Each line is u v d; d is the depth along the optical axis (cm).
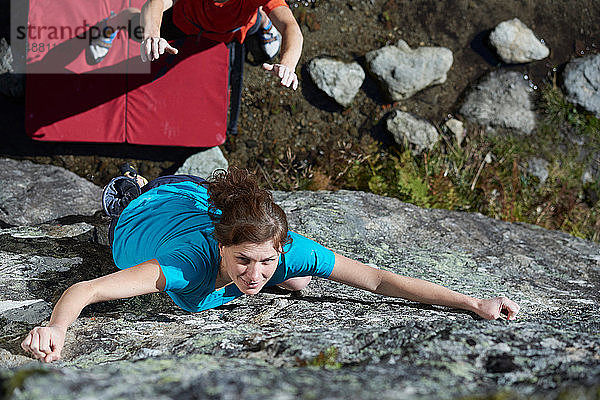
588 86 621
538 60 628
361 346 183
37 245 322
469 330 185
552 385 139
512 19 623
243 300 270
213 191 218
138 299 267
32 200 417
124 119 522
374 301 276
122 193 302
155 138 526
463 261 361
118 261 273
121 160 553
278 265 233
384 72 585
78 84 512
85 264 307
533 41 616
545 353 166
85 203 427
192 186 285
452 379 144
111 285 205
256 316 245
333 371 145
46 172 466
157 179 296
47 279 284
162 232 245
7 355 210
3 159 476
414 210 429
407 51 595
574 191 604
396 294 249
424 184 543
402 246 375
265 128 574
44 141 544
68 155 547
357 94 593
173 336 218
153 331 225
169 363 161
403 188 539
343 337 189
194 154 546
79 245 329
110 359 198
